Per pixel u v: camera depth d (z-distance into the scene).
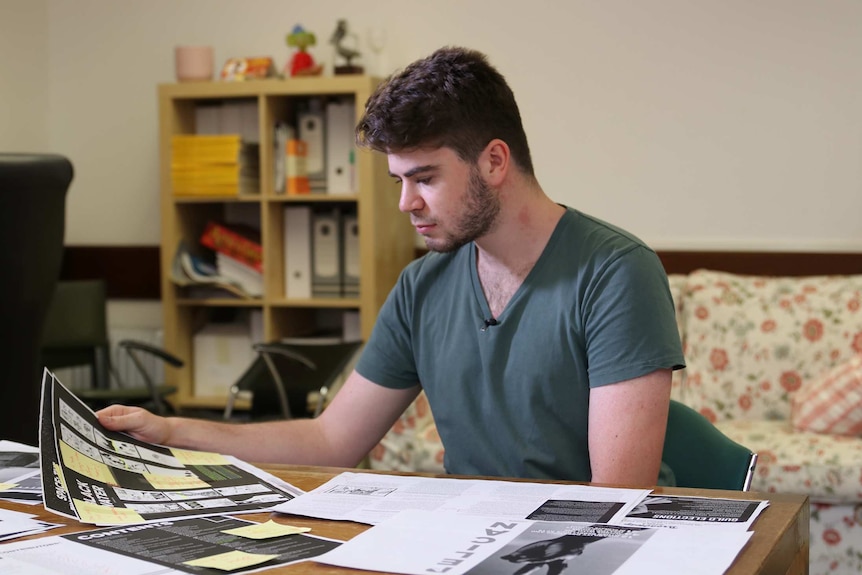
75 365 4.69
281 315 4.66
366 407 1.80
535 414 1.64
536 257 1.65
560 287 1.63
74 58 5.14
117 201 5.13
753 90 4.21
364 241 4.39
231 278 4.66
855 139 4.10
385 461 3.61
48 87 5.18
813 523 3.24
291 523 1.21
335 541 1.13
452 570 1.01
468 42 4.58
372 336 1.84
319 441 1.76
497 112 1.56
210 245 4.67
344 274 4.57
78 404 1.55
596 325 1.58
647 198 4.38
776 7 4.16
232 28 4.91
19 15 4.98
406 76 1.54
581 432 1.63
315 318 4.94
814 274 4.13
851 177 4.11
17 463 1.55
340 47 4.50
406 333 1.80
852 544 3.20
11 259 2.17
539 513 1.19
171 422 1.63
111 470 1.39
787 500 1.22
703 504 1.21
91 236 5.18
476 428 1.70
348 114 4.49
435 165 1.52
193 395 4.84
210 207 4.91
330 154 4.52
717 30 4.25
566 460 1.63
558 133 4.48
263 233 4.52
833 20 4.10
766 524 1.13
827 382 3.48
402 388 1.82
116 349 5.07
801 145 4.17
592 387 1.58
